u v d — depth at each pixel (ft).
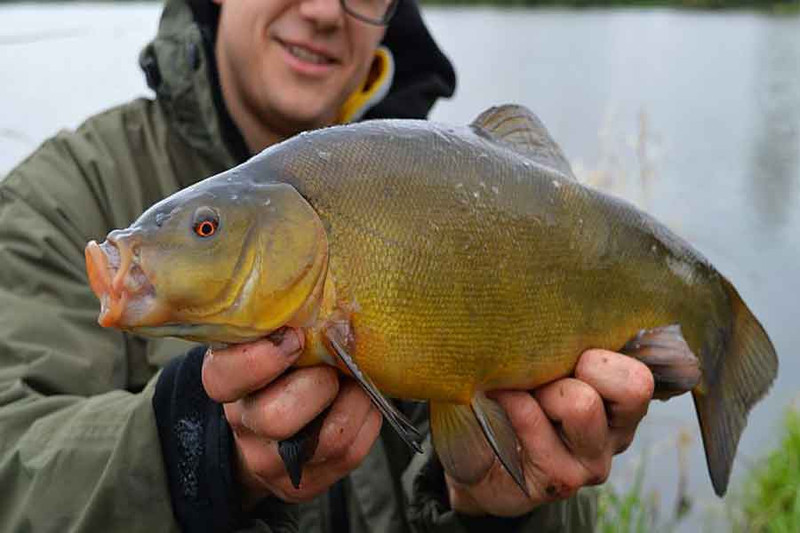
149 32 12.41
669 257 2.22
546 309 2.01
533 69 16.65
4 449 2.15
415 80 3.34
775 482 4.53
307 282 1.70
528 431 2.03
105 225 2.68
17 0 22.72
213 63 2.96
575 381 2.04
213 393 1.71
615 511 3.90
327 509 2.57
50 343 2.38
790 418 4.92
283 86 2.93
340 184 1.77
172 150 2.84
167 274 1.63
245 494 2.00
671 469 4.65
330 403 1.78
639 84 15.67
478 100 11.69
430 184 1.85
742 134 11.96
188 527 2.00
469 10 37.19
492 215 1.92
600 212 2.12
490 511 2.23
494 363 1.94
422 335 1.82
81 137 2.78
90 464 2.04
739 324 2.34
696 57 20.48
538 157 2.13
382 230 1.78
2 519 2.09
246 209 1.69
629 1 37.81
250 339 1.69
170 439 1.98
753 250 7.34
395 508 2.59
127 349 2.53
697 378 2.15
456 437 2.00
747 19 32.94
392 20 3.23
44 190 2.62
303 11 2.88
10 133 5.06
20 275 2.47
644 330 2.19
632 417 2.05
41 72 9.61
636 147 4.44
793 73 18.26
